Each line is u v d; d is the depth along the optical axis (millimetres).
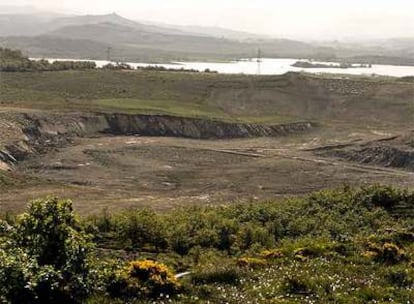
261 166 94562
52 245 18078
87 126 119000
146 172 87562
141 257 31156
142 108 133750
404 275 21578
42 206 18484
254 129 129250
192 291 19844
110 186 77875
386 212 40500
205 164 95375
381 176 88812
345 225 38188
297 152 108688
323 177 87188
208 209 50750
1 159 87188
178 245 34688
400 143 106312
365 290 19703
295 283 20094
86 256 18328
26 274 16891
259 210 44344
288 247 27656
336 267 22781
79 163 91312
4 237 18406
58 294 17453
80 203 62625
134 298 18906
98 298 18406
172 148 106438
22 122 107812
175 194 73188
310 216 41844
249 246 34812
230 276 21672
